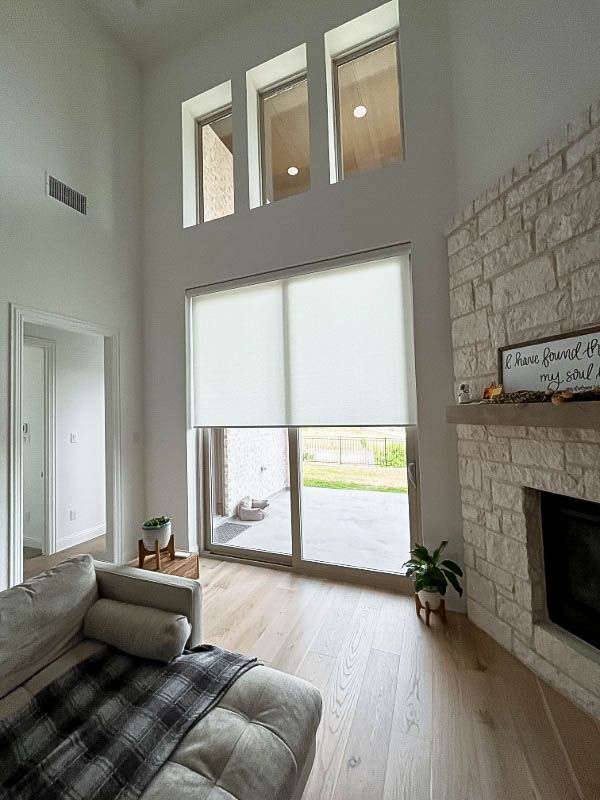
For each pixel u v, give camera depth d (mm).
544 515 1926
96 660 1454
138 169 3773
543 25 1892
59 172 2998
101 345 4426
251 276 3246
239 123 3355
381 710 1648
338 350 2924
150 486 3637
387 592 2729
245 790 963
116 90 3561
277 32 3213
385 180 2756
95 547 3943
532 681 1810
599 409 1369
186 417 3500
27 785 963
